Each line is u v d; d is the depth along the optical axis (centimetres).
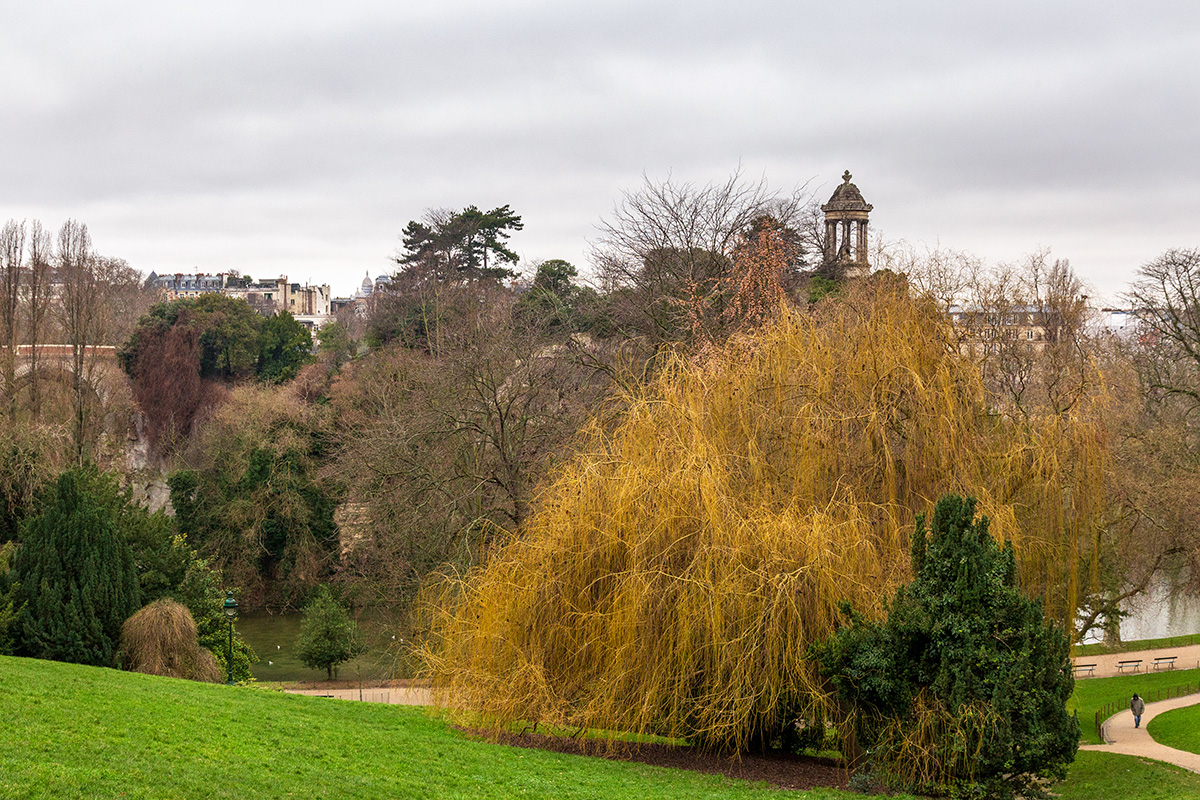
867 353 2130
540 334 4000
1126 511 3478
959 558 1673
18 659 2272
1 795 1063
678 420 1981
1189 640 5056
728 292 3434
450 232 8062
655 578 1764
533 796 1499
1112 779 2291
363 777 1455
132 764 1278
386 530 3506
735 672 1695
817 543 1750
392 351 5756
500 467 3259
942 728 1641
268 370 7619
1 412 4262
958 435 2084
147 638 2597
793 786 1748
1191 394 4238
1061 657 1678
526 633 1897
